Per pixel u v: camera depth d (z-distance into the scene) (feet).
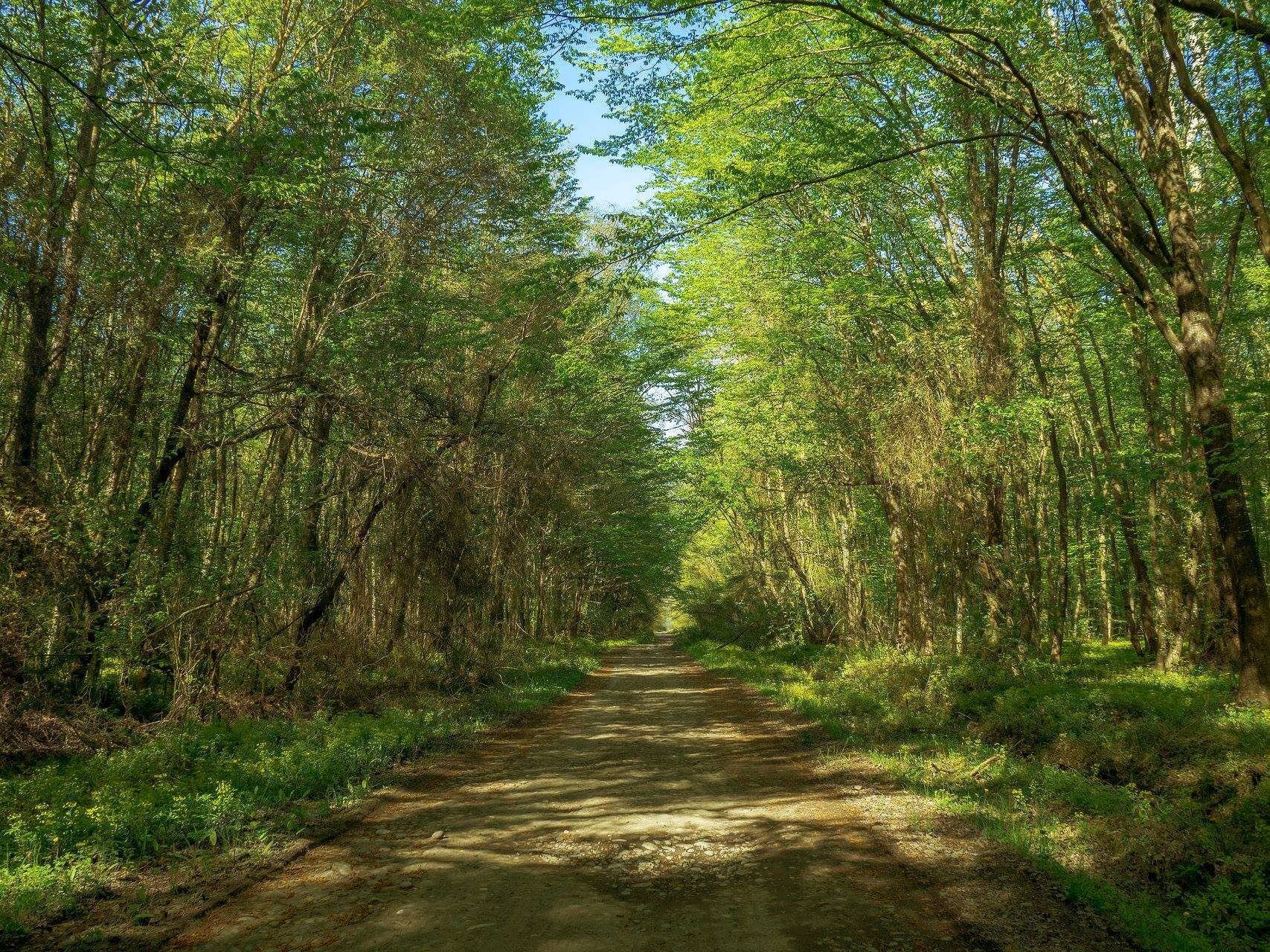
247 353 52.13
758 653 101.40
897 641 71.00
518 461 58.59
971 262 63.87
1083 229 58.65
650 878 18.89
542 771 32.42
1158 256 41.01
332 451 49.67
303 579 45.68
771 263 68.95
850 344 69.10
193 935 15.55
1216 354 38.93
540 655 89.15
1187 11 34.88
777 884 18.28
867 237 65.87
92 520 35.70
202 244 40.96
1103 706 39.29
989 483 56.49
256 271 44.91
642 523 114.83
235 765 29.89
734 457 88.22
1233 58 36.35
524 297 44.16
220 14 44.14
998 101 40.24
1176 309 53.83
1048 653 71.15
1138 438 75.51
